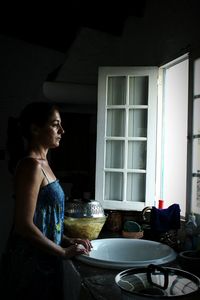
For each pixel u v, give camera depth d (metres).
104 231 2.10
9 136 1.51
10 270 1.30
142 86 2.39
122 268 1.34
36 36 3.18
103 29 2.86
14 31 3.19
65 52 3.27
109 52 2.94
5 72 3.31
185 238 1.66
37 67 3.30
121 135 2.42
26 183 1.27
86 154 3.18
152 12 2.37
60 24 3.02
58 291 1.31
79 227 1.74
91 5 2.78
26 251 1.29
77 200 1.91
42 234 1.27
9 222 3.29
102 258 1.66
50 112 1.40
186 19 1.92
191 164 1.86
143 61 2.50
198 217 1.73
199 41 1.79
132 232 1.91
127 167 2.39
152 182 2.29
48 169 1.42
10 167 1.51
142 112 2.39
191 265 1.30
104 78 2.38
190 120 1.87
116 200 2.38
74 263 1.42
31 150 1.41
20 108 3.30
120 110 2.43
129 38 2.69
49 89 2.89
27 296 1.28
